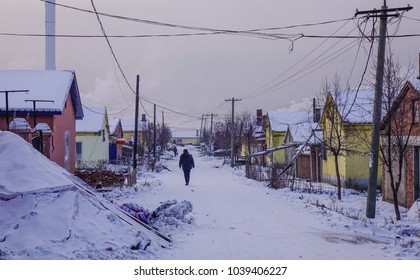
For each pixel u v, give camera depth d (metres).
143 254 9.08
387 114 18.67
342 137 26.97
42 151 18.08
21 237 7.98
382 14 16.94
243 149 70.38
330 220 14.32
